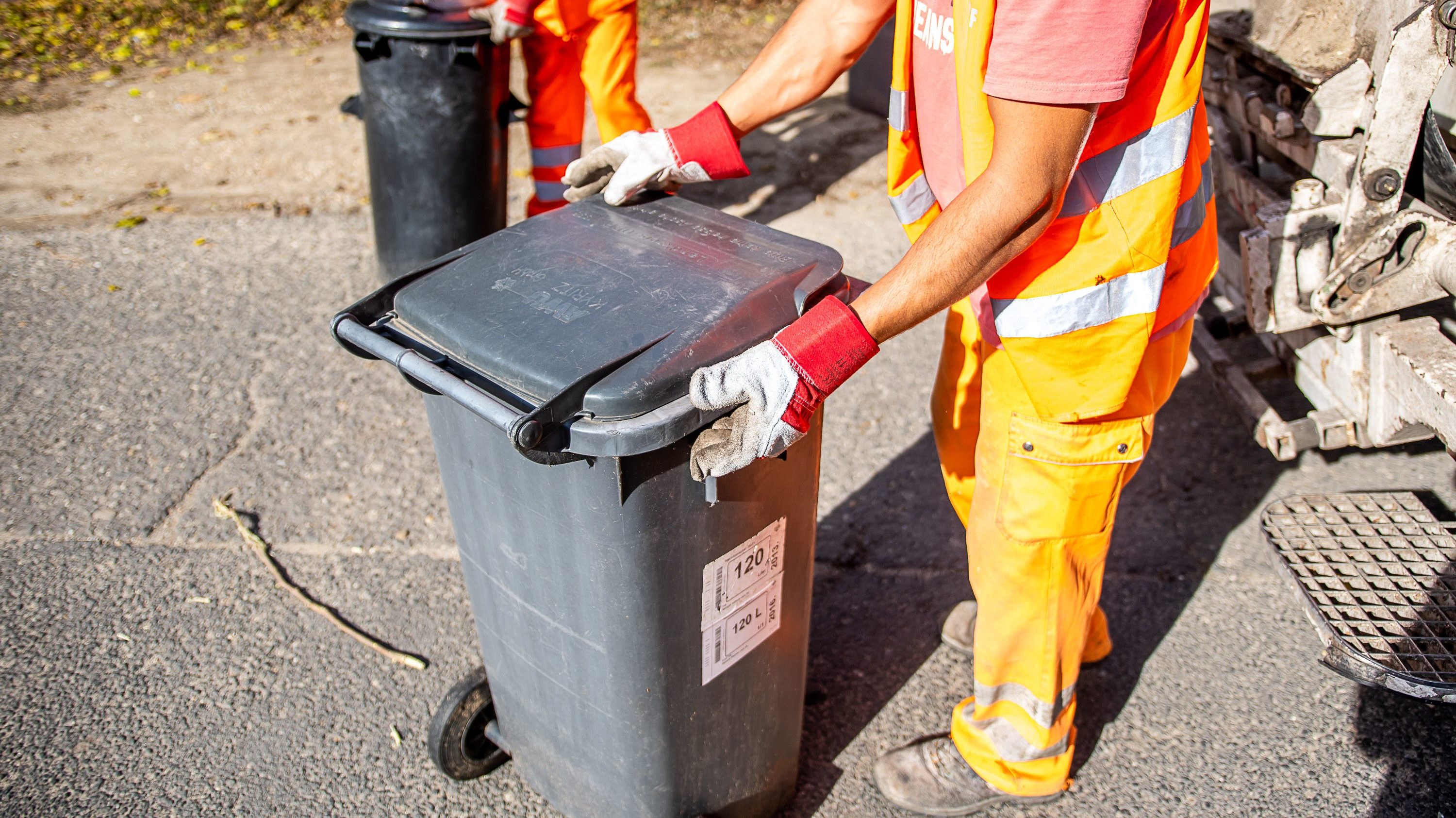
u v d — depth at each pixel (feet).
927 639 9.07
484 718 7.63
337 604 9.56
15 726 8.38
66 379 12.71
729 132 6.42
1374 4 7.33
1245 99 8.89
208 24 26.30
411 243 13.97
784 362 4.78
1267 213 7.93
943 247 4.78
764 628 6.27
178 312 14.14
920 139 6.13
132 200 17.48
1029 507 6.25
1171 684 8.50
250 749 8.19
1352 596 7.54
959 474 7.84
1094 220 5.32
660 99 20.98
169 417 12.03
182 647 9.12
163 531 10.41
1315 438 8.54
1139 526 10.18
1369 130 7.09
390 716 8.46
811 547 6.39
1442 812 7.38
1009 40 4.51
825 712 8.40
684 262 5.71
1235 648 8.82
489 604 6.42
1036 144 4.63
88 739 8.27
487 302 5.42
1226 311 10.85
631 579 5.36
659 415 4.78
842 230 16.16
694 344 5.01
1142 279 5.42
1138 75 5.04
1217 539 9.98
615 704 5.96
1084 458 6.05
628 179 6.37
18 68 23.62
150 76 23.32
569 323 5.18
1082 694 8.45
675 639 5.72
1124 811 7.49
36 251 15.72
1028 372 5.75
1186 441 11.27
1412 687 6.57
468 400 4.87
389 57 12.76
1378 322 7.75
